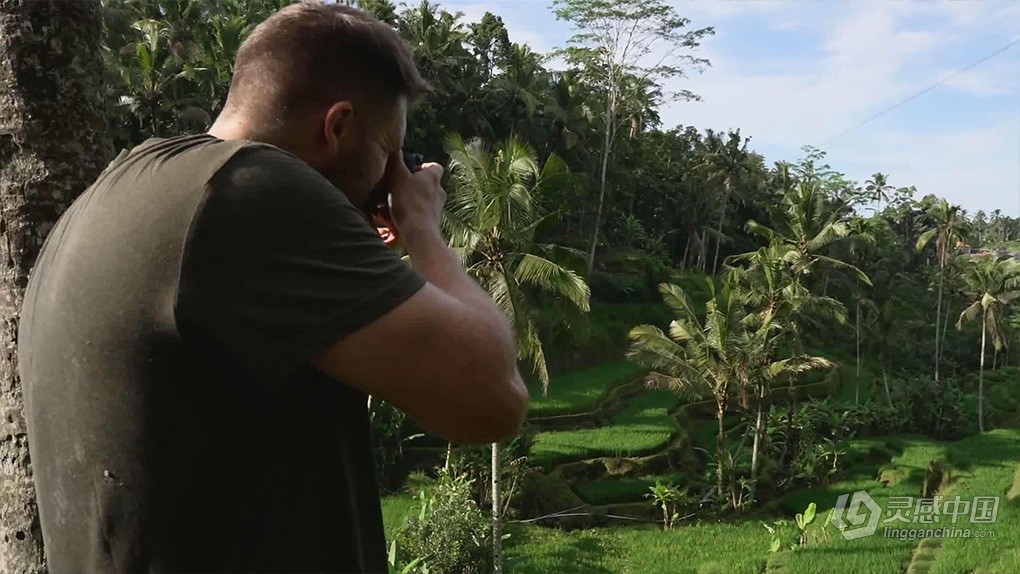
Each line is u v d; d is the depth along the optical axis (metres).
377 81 1.07
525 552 19.11
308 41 1.04
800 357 24.98
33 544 1.80
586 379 32.97
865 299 39.03
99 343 0.90
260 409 0.92
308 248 0.90
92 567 0.93
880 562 16.72
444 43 38.53
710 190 52.31
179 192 0.90
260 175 0.91
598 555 19.28
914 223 57.81
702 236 53.12
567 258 16.19
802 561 17.06
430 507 17.05
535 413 28.62
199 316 0.86
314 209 0.91
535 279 15.43
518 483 21.88
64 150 1.89
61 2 1.90
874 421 32.50
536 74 43.25
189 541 0.90
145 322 0.88
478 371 0.94
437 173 1.26
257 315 0.87
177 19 34.62
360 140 1.07
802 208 30.50
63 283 0.95
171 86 29.97
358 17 1.08
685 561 18.81
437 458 23.23
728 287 24.98
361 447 1.04
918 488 24.20
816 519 21.20
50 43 1.88
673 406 31.55
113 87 28.09
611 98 43.81
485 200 15.28
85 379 0.91
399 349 0.90
